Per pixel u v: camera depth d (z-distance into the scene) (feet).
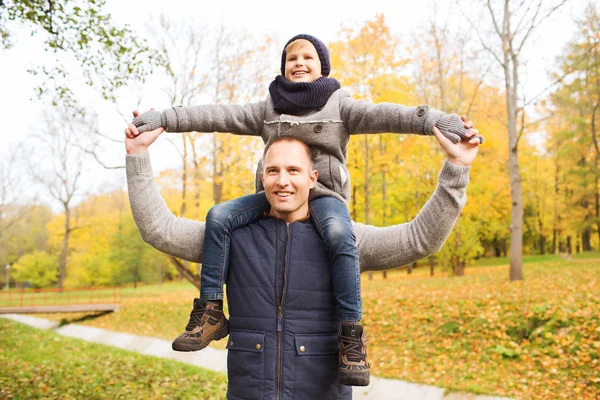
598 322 27.04
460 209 5.96
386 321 37.29
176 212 53.67
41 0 20.27
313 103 6.50
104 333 55.93
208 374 30.35
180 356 40.75
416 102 64.28
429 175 69.92
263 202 6.57
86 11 21.11
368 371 5.60
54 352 40.70
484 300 36.42
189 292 91.86
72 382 27.61
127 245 127.85
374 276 95.61
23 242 170.91
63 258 123.44
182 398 24.70
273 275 6.07
